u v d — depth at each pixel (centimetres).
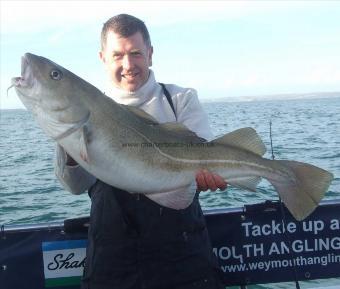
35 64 117
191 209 129
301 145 787
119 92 133
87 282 128
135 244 124
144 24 132
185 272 125
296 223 157
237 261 157
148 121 128
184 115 135
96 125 120
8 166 669
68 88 118
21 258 152
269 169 134
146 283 124
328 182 129
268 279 158
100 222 126
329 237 158
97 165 121
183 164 129
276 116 2028
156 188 126
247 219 156
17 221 362
